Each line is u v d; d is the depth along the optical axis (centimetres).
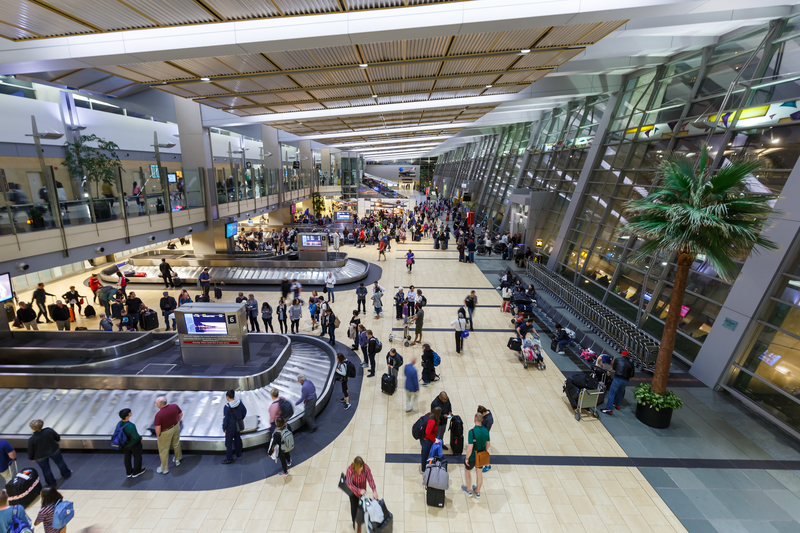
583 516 593
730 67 1123
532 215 2238
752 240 645
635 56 1369
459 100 1594
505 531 568
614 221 1549
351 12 684
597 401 852
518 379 1013
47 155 1612
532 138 2689
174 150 2561
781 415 812
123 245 1457
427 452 659
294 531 570
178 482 669
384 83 1159
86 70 1421
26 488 601
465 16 679
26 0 561
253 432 767
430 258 2527
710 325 1029
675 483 658
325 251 2266
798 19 938
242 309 996
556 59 958
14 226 1041
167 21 677
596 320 1294
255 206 2703
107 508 613
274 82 1081
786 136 934
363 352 1066
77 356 1052
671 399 794
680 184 702
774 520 584
